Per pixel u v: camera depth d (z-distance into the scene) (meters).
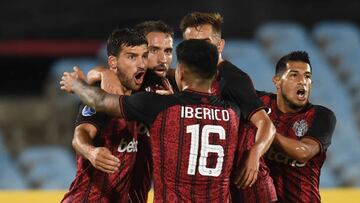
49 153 49.53
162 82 17.22
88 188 15.95
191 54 14.73
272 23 59.16
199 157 14.60
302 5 59.62
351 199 22.89
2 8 57.72
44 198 23.16
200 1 57.03
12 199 22.92
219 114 14.84
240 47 55.38
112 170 14.58
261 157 16.91
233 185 16.88
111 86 15.61
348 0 59.88
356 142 50.16
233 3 57.34
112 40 16.12
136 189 16.86
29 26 58.03
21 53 55.66
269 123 15.70
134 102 14.84
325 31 58.78
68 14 58.25
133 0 57.84
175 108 14.67
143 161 16.81
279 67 17.53
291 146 16.56
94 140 15.76
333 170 47.78
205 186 14.69
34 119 51.88
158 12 57.41
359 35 58.91
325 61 57.19
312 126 17.27
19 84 57.97
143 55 16.06
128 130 15.90
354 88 55.91
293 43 56.53
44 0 58.19
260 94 18.08
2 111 51.91
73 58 56.38
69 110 51.34
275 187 17.45
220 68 16.34
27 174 48.47
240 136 16.59
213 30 16.59
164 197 14.76
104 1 58.12
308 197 17.47
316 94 53.66
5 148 50.84
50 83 53.91
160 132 14.70
